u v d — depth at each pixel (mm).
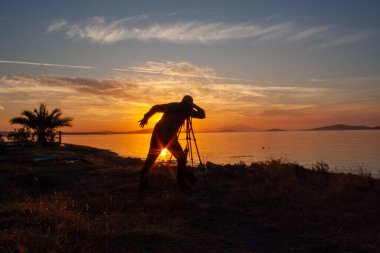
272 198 7852
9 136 30516
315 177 10195
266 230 6039
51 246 4598
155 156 8977
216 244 5230
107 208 6977
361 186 8844
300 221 6367
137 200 7664
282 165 12023
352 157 53375
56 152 24406
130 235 5254
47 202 7039
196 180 9688
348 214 6629
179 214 6766
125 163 18188
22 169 13242
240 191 8570
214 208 7223
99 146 75125
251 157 46344
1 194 8961
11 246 4543
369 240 5383
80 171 12641
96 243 4910
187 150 9359
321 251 5117
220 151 63500
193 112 9367
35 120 33000
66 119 34781
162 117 9141
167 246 4992
